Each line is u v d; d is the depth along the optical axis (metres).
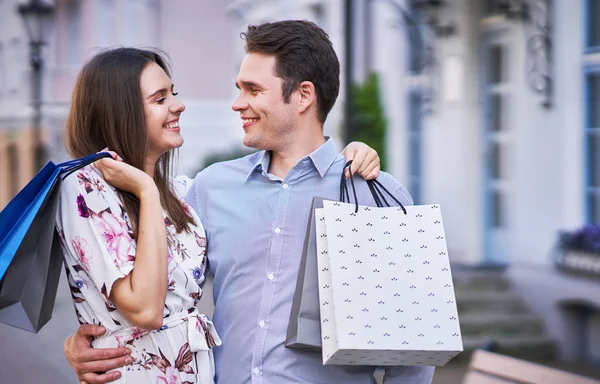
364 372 2.97
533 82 10.28
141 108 2.88
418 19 11.63
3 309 2.74
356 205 2.78
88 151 2.91
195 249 2.99
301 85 2.96
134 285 2.69
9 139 16.56
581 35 9.83
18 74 16.39
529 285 9.77
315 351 2.91
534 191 10.31
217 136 20.14
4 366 7.86
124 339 2.79
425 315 2.68
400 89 12.05
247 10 19.12
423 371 2.99
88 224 2.76
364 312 2.65
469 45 11.04
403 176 12.04
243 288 2.99
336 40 14.16
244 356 2.95
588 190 9.79
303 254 2.82
